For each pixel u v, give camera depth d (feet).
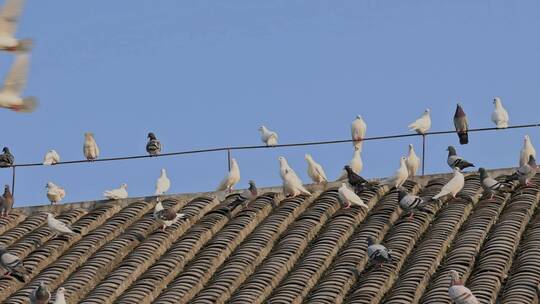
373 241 47.01
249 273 46.50
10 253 50.96
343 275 44.21
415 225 50.57
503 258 44.01
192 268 47.01
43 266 51.03
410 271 43.93
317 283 44.45
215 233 52.85
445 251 46.91
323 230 51.65
